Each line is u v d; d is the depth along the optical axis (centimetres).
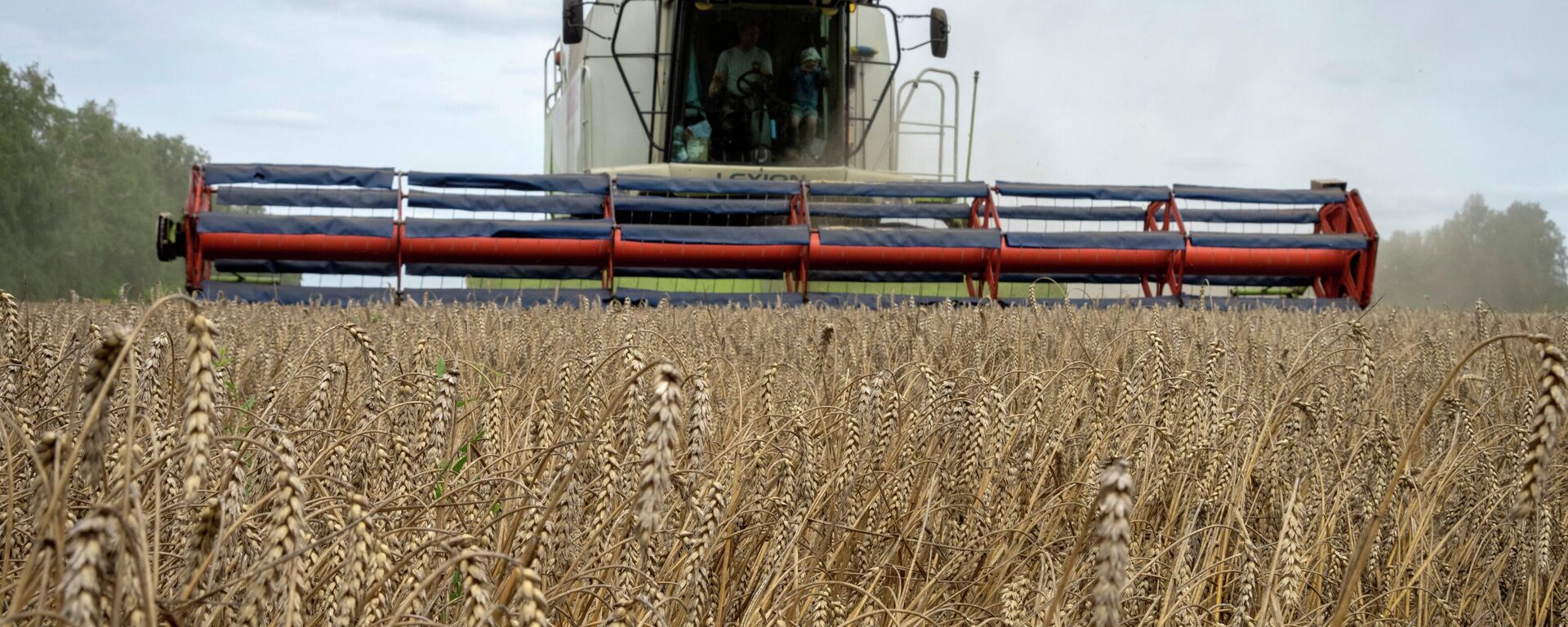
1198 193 1407
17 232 6291
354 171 1278
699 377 181
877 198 1440
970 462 285
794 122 1434
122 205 7550
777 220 1438
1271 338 618
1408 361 499
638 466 229
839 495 290
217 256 1226
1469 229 7650
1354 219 1380
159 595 186
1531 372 460
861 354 501
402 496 221
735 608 259
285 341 483
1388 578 304
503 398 324
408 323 641
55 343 346
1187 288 1437
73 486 212
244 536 185
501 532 246
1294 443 341
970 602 279
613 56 1446
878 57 1516
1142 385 401
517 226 1235
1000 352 495
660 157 1446
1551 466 349
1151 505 331
